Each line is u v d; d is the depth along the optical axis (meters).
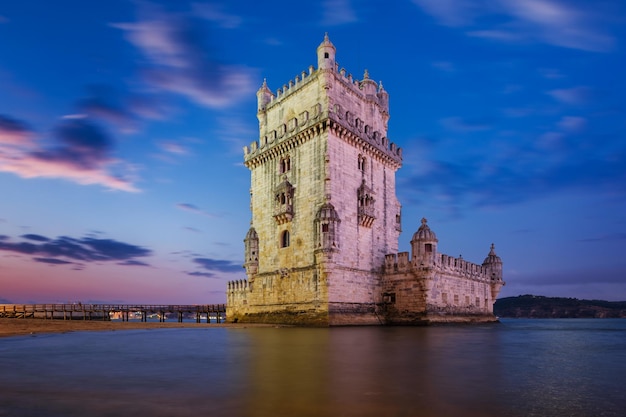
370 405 11.54
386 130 68.44
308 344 28.20
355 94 62.78
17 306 79.62
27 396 12.66
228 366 18.22
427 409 11.18
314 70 59.97
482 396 12.62
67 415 10.65
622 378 15.77
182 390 13.35
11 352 24.36
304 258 56.06
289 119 63.19
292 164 60.09
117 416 10.55
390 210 64.56
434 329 47.03
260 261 63.28
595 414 10.78
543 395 12.80
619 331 51.78
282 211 58.75
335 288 52.75
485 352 24.09
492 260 73.50
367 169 61.16
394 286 58.16
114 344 29.11
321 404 11.64
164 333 41.22
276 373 16.38
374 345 27.47
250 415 10.60
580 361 20.62
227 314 69.19
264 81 69.25
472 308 65.50
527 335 41.16
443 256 58.56
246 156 67.75
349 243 55.81
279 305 58.56
